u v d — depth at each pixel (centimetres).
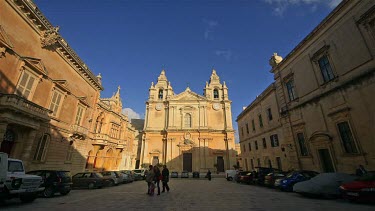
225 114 4778
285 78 2112
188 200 1090
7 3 1329
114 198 1174
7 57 1344
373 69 1198
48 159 1761
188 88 5006
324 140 1565
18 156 1446
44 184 1202
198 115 4712
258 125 2978
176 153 4388
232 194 1338
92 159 2664
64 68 1967
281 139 2289
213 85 5156
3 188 859
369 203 888
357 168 1297
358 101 1297
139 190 1664
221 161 4397
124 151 3856
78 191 1584
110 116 3172
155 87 5116
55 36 1681
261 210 796
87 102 2420
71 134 2067
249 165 3319
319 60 1670
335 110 1476
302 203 938
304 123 1811
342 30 1438
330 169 1534
